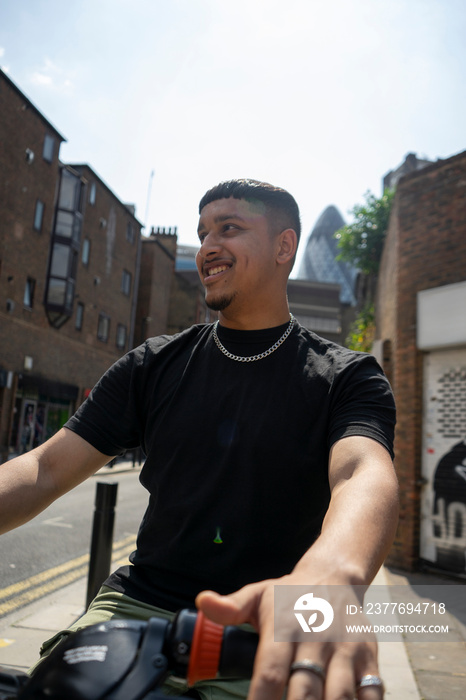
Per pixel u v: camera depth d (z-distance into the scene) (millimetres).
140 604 1232
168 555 1247
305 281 64125
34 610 4766
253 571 1195
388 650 3871
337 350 1341
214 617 581
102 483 4551
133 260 36750
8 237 23391
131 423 1436
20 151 23844
